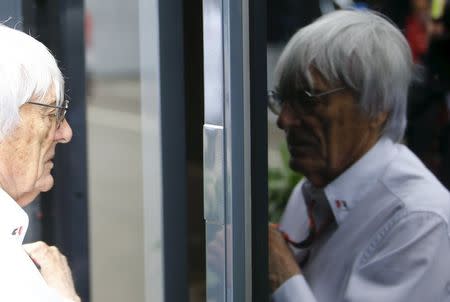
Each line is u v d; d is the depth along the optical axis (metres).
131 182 11.73
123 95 19.98
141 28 5.04
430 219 4.34
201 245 5.42
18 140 3.28
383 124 4.38
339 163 4.39
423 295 4.40
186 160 5.21
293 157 4.35
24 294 3.10
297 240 4.46
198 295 5.46
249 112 3.80
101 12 22.56
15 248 3.18
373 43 4.32
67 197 6.50
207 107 3.82
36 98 3.27
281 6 4.23
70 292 3.64
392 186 4.40
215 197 3.82
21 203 3.47
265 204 3.90
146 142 5.18
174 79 5.01
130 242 10.04
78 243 6.56
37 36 6.04
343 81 4.29
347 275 4.50
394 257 4.41
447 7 4.31
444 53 4.34
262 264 3.93
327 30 4.29
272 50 4.24
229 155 3.76
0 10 5.18
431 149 4.36
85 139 6.54
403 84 4.34
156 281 5.31
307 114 4.34
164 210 5.18
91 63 22.11
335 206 4.45
